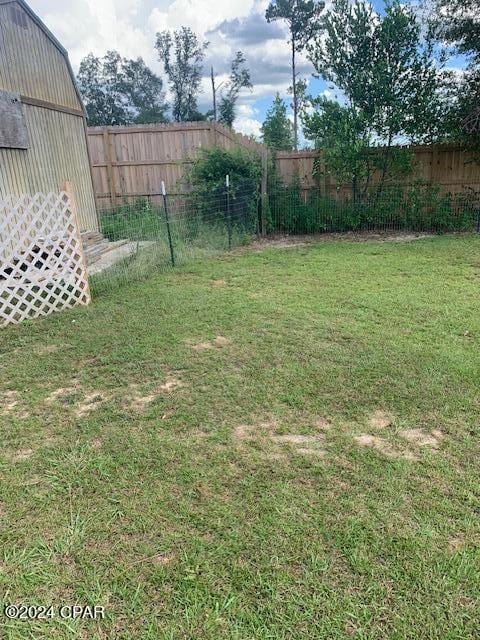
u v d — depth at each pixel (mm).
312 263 6863
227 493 2164
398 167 9375
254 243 8742
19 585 1720
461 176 9578
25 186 6469
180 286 5789
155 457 2443
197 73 25547
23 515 2066
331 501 2094
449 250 7379
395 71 8766
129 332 4270
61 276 4984
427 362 3445
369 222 9680
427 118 8914
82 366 3615
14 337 4289
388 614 1573
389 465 2332
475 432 2596
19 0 6234
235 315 4637
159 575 1739
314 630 1521
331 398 2984
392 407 2863
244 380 3264
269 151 9625
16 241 4832
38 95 6758
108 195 10797
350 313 4617
